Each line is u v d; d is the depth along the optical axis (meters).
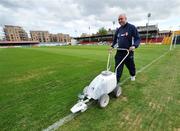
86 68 6.43
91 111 2.52
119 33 3.36
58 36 133.88
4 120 2.32
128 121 2.22
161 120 2.23
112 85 2.79
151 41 54.59
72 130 2.02
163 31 57.75
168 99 2.99
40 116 2.41
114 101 2.92
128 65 3.80
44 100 3.06
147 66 6.42
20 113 2.53
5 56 13.52
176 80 4.27
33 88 3.86
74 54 13.95
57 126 2.12
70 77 4.91
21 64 8.08
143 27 64.69
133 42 3.24
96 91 2.46
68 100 3.03
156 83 4.03
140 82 4.13
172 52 12.81
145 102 2.86
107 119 2.27
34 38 123.19
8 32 112.31
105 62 8.18
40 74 5.49
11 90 3.74
